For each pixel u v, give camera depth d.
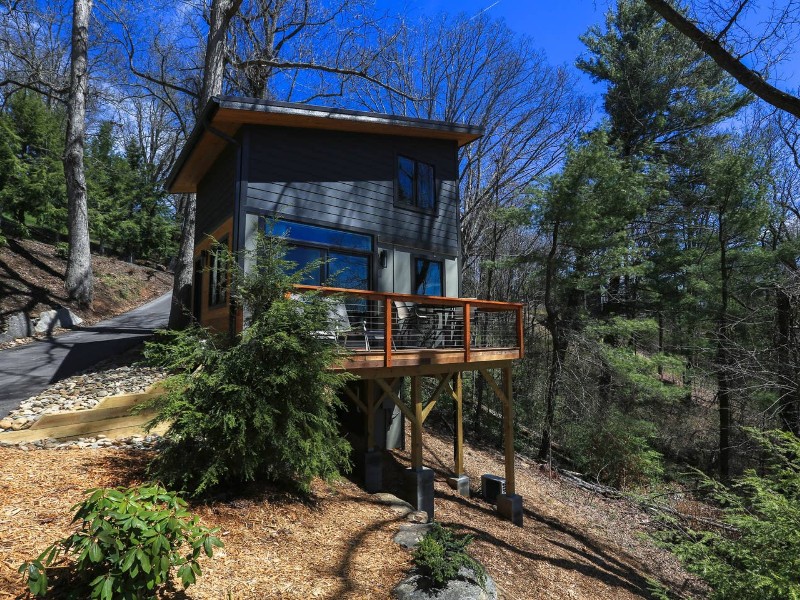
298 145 8.35
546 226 14.26
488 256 21.73
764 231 17.89
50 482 4.44
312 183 8.44
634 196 14.34
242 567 3.76
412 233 9.95
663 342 17.03
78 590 2.69
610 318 15.36
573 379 14.16
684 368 14.41
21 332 11.80
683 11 9.43
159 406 4.77
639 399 14.74
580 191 13.50
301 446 4.79
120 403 6.54
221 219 8.88
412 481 7.38
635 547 9.45
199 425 4.38
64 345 11.03
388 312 6.71
